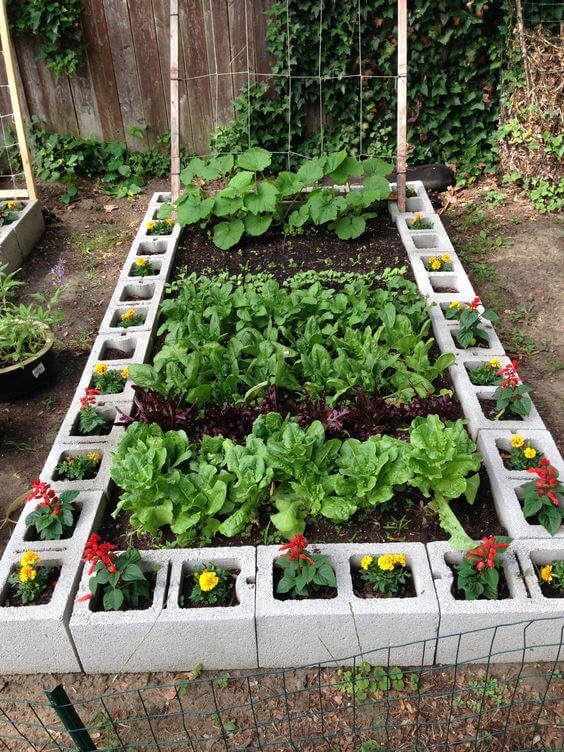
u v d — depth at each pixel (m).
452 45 6.61
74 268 5.89
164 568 2.94
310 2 6.46
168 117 7.40
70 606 2.82
